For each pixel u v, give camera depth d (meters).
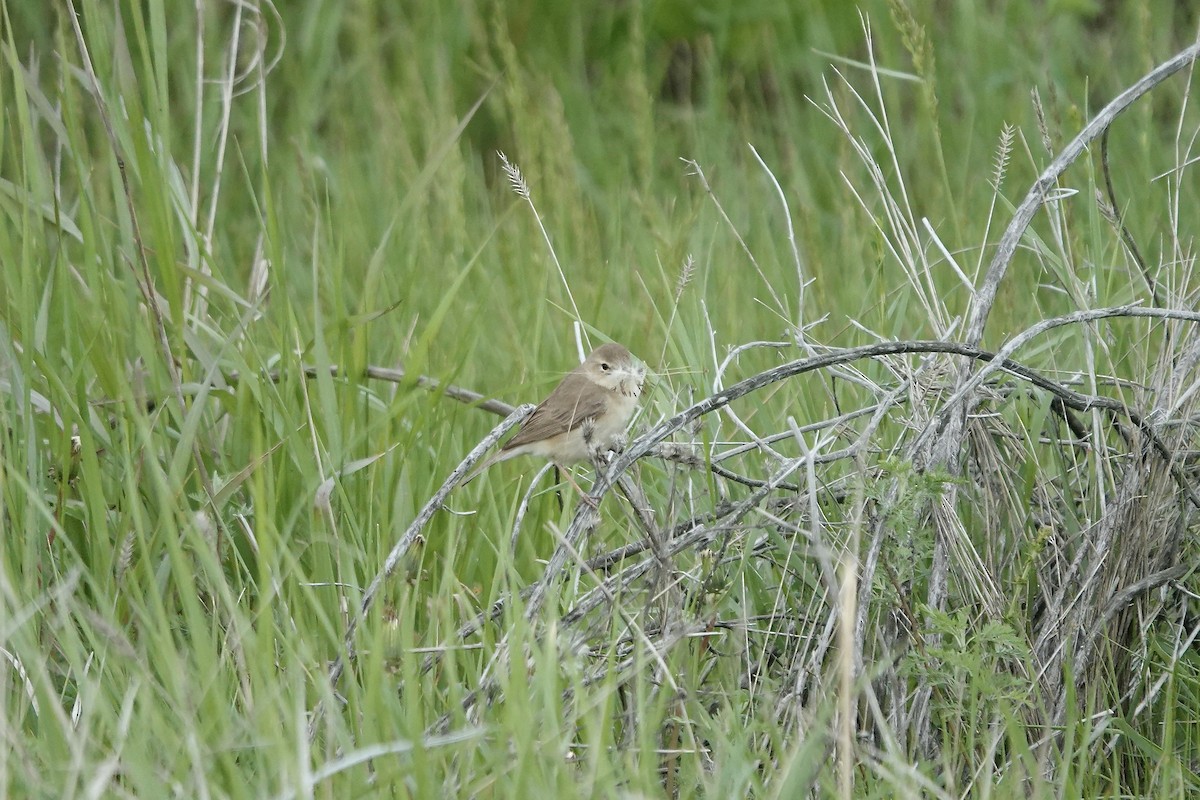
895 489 7.68
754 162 17.56
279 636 7.34
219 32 18.72
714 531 7.87
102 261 9.34
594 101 20.22
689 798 6.82
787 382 10.67
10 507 8.17
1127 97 8.98
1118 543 8.28
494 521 9.60
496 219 15.78
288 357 9.66
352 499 9.54
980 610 8.07
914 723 7.63
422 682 7.72
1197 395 8.70
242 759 7.09
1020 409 9.09
